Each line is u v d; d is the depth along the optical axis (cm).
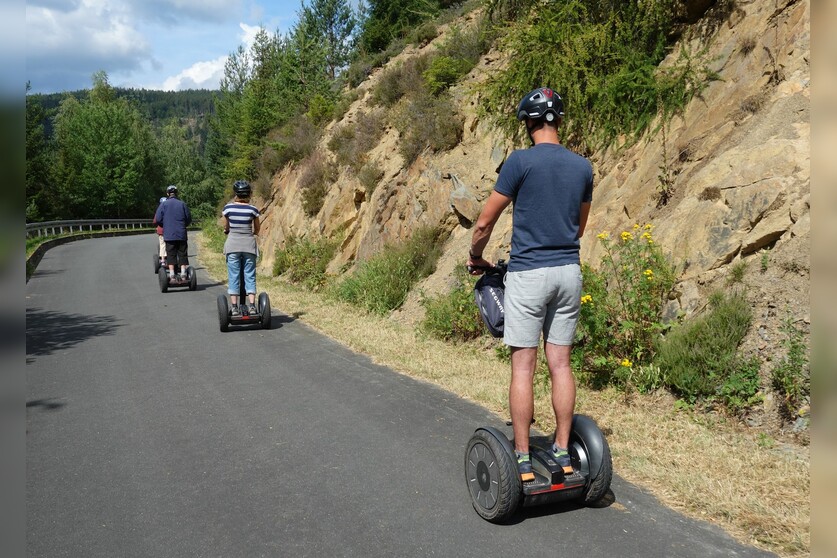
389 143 1420
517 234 357
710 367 515
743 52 721
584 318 581
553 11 942
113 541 347
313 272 1405
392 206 1234
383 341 824
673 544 330
